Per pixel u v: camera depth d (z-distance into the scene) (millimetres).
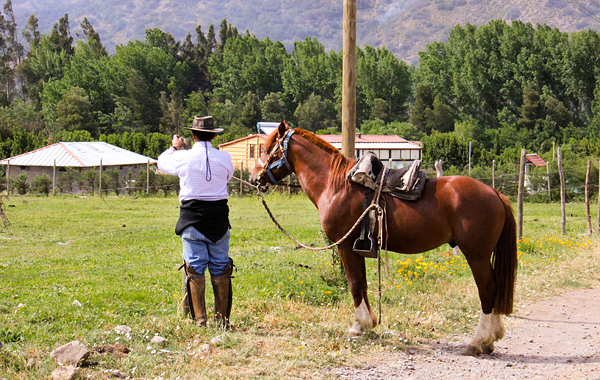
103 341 5441
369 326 5988
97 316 6504
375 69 91250
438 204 5547
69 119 84438
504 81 82688
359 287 5961
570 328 6723
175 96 98250
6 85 121125
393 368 5102
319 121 88875
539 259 10875
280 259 10797
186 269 5996
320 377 4785
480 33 85562
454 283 8672
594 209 24984
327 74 95188
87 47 115625
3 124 57656
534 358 5555
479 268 5523
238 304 7074
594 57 77250
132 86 92000
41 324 6195
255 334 5941
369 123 76750
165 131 89062
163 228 16219
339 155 6145
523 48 80625
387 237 5719
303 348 5445
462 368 5168
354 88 8539
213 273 6078
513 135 73188
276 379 4648
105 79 94500
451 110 88062
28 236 14766
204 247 5926
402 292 7949
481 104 83875
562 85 79938
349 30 8391
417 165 5758
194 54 128125
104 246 13172
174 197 29812
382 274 9336
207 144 5906
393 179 5711
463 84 84438
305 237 14531
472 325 6699
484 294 5574
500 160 46125
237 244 13453
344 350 5523
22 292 7965
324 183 6121
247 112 87625
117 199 27844
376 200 5707
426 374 4977
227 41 110438
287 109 94375
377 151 40125
